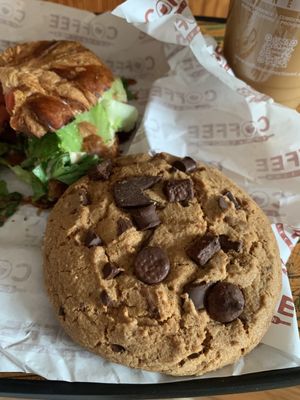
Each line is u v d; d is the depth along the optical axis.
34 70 0.18
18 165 0.19
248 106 0.19
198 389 0.14
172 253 0.15
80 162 0.18
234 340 0.14
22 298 0.15
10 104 0.17
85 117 0.18
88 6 0.21
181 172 0.17
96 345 0.14
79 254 0.15
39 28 0.21
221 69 0.18
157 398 0.14
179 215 0.15
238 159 0.19
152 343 0.14
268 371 0.15
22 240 0.17
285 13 0.16
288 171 0.18
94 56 0.19
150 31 0.18
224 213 0.16
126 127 0.20
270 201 0.18
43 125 0.17
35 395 0.14
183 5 0.18
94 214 0.15
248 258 0.15
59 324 0.15
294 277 0.17
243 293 0.14
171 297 0.14
